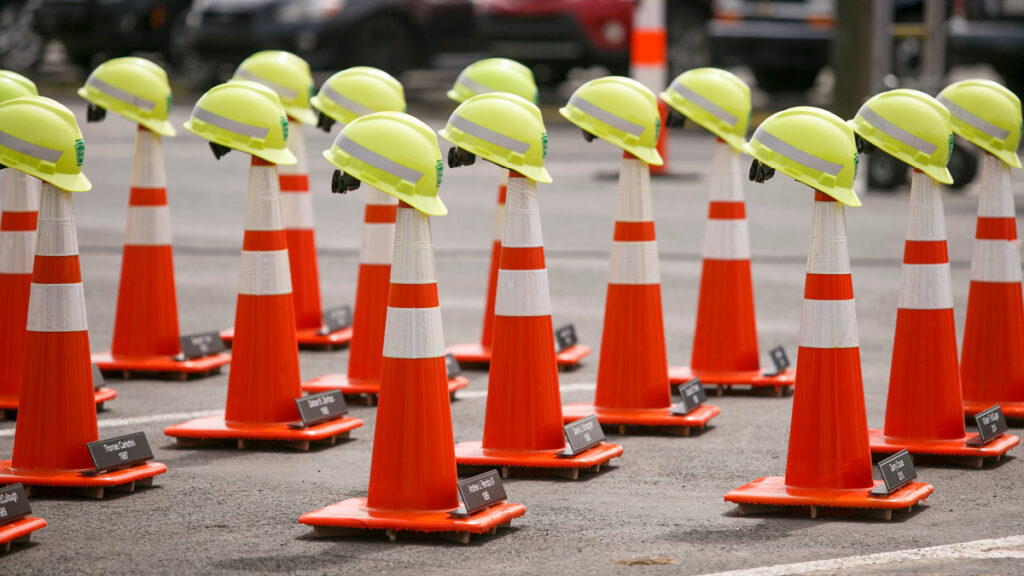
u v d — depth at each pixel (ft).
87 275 80.23
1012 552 36.32
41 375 41.57
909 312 45.98
